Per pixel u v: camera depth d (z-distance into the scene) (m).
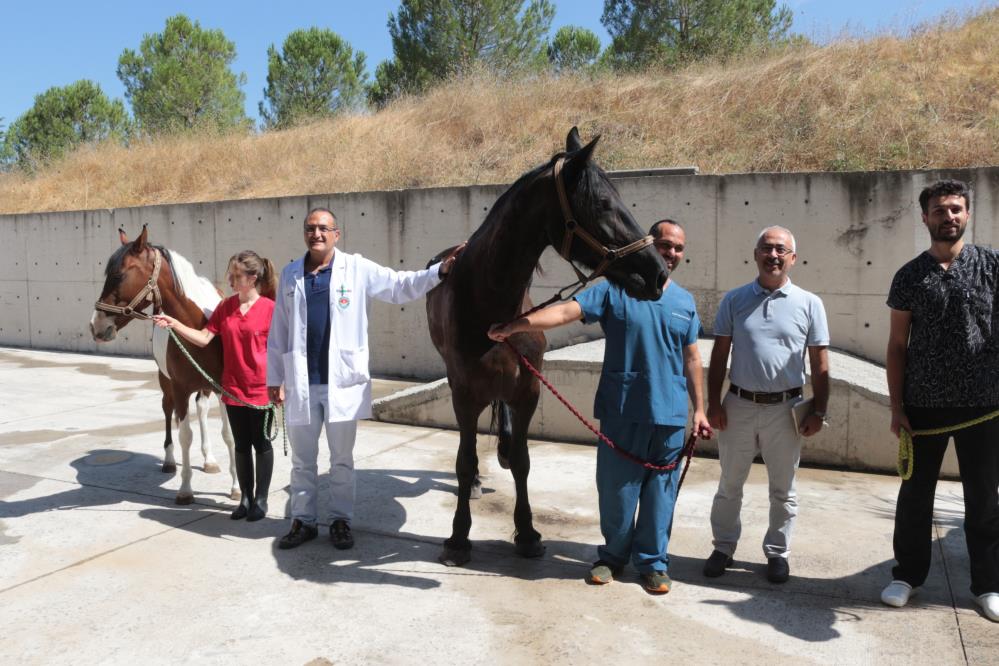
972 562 3.15
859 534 4.11
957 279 2.98
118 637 2.95
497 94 12.34
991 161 7.44
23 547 3.90
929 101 8.66
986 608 3.07
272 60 26.30
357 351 3.87
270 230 10.27
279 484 5.13
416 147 11.47
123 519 4.36
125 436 6.47
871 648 2.85
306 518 3.96
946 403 3.04
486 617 3.12
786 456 3.41
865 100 8.94
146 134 16.44
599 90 11.71
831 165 8.10
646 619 3.10
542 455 5.91
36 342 12.57
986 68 9.05
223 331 4.22
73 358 11.41
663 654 2.81
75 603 3.25
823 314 3.39
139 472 5.36
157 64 25.19
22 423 6.96
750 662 2.75
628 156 9.43
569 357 6.38
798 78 9.77
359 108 15.11
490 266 3.26
